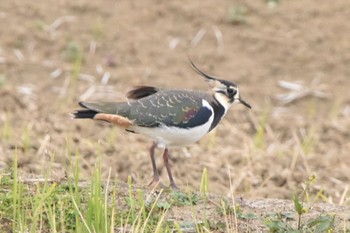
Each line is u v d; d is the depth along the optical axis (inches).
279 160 582.6
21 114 639.8
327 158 595.5
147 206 401.4
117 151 567.5
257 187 534.9
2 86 692.7
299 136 653.3
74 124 620.1
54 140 569.9
